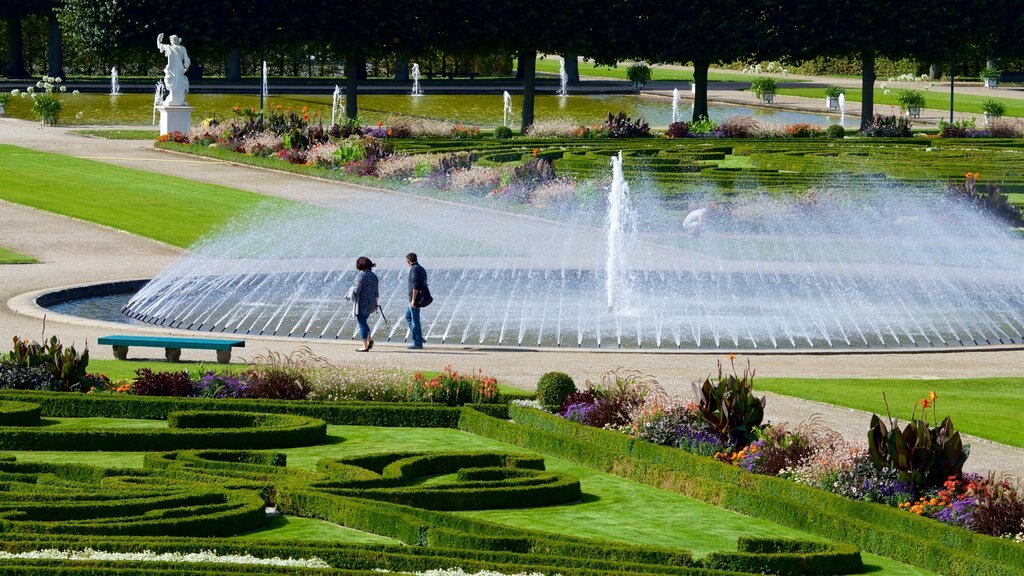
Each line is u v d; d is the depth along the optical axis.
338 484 43.72
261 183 138.25
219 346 66.25
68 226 110.25
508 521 42.88
